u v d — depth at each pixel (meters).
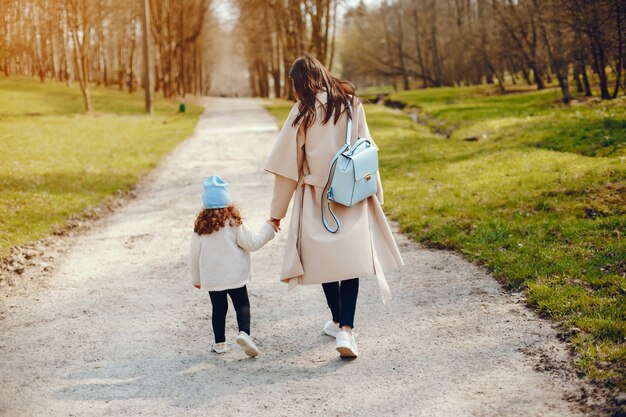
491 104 30.28
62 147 17.88
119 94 48.09
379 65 68.25
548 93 33.50
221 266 4.45
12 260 7.20
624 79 21.38
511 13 33.22
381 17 67.88
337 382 4.07
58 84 51.56
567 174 9.83
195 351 4.77
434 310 5.29
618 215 7.25
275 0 43.97
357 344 4.71
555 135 14.80
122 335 5.16
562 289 5.19
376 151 4.29
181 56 51.91
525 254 6.29
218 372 4.36
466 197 9.52
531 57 37.47
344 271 4.12
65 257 7.84
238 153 18.27
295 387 4.04
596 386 3.60
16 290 6.43
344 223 4.21
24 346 4.95
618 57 20.59
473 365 4.15
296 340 4.90
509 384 3.84
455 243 7.25
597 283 5.24
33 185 11.99
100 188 12.41
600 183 8.85
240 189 12.43
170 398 3.97
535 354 4.20
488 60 46.56
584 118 16.52
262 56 60.47
